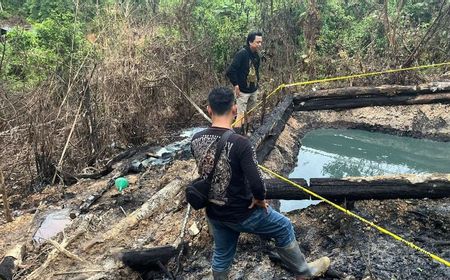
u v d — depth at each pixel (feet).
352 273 12.46
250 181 8.87
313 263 11.91
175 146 22.38
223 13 37.78
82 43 28.40
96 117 21.26
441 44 32.78
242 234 14.32
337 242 13.97
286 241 10.23
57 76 20.77
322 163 24.12
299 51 33.81
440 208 15.06
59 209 16.49
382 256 13.12
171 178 18.20
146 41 26.66
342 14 37.32
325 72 31.71
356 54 32.09
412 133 26.37
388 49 31.76
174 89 25.67
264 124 23.56
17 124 19.66
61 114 20.42
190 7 32.86
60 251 13.17
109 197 17.13
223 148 9.02
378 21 34.73
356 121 27.89
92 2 35.88
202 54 29.25
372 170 23.25
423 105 27.30
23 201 17.56
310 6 33.22
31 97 20.58
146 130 23.53
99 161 21.02
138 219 14.79
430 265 12.66
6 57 28.50
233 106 9.41
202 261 13.35
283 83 28.81
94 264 12.78
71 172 19.88
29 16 46.24
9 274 12.28
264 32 32.71
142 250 12.85
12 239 14.44
